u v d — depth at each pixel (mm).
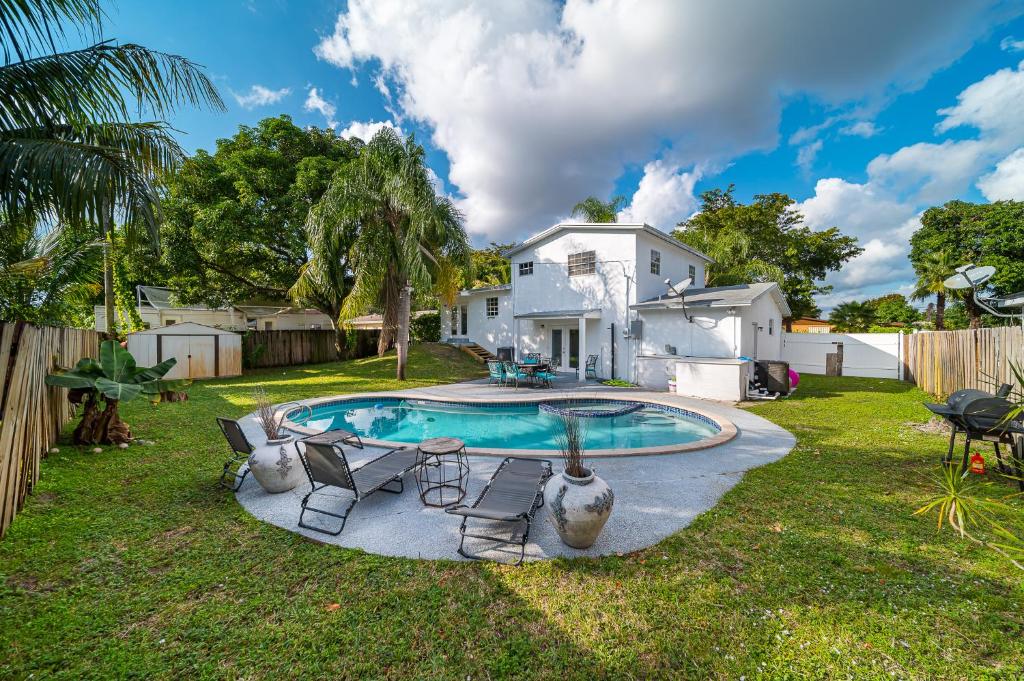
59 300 8492
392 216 15117
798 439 7215
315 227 14617
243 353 18984
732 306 13031
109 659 2340
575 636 2551
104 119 4715
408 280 15508
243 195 17406
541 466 5320
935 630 2557
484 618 2721
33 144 3891
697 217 30406
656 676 2254
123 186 4121
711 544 3633
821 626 2605
